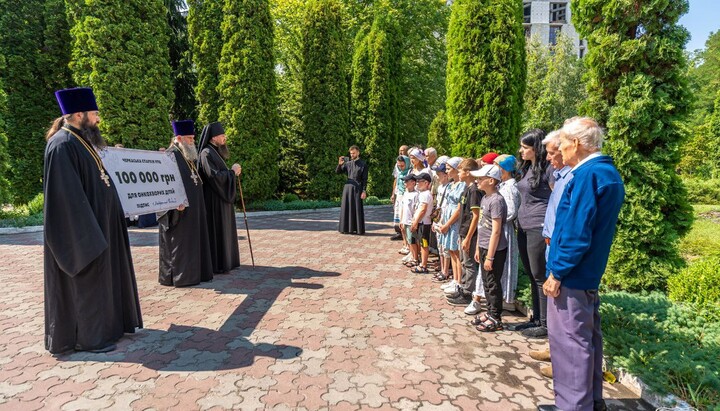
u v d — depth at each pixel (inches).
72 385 114.1
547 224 118.6
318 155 618.8
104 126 428.1
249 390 112.5
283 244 322.0
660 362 117.4
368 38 683.4
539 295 149.2
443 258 218.1
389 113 687.1
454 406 106.4
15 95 499.5
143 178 172.6
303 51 611.8
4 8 491.2
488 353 137.0
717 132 866.1
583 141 97.7
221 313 170.1
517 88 269.4
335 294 196.4
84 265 126.6
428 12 832.3
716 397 105.2
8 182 438.3
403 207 259.0
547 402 108.8
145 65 448.5
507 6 262.7
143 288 203.5
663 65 180.9
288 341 143.9
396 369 125.5
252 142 519.2
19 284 213.5
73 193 125.4
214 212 228.8
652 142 187.9
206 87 527.2
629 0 177.5
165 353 134.0
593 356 98.1
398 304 183.5
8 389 111.7
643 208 183.0
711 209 591.2
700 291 159.5
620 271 186.4
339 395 110.7
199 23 520.7
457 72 277.0
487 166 151.3
